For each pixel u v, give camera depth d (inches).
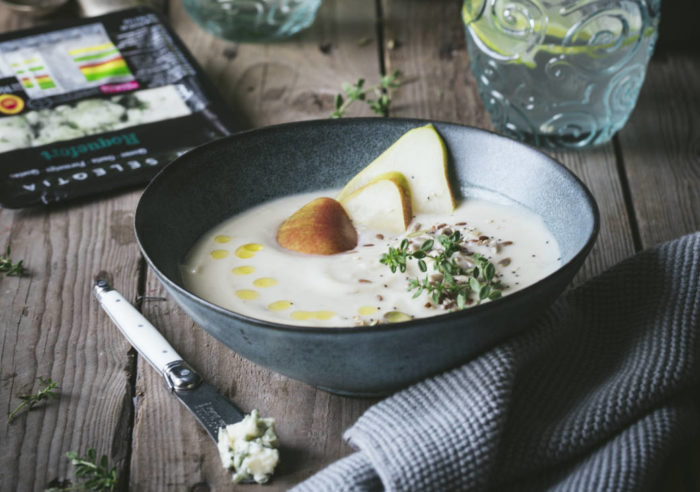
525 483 17.4
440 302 18.8
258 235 20.9
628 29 23.8
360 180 21.8
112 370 20.1
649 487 16.9
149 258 18.6
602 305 19.8
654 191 24.5
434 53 29.5
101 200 24.4
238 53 29.6
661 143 26.1
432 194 21.4
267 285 19.6
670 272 19.7
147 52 28.1
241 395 19.3
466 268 19.5
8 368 20.1
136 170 24.7
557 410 18.1
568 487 16.7
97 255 23.0
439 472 16.6
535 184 21.0
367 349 17.1
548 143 25.6
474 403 17.2
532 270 19.7
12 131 25.5
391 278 19.6
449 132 21.8
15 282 22.2
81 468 17.8
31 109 26.1
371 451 16.8
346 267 20.0
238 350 17.9
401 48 29.7
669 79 28.3
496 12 24.2
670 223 23.6
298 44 30.0
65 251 23.0
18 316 21.3
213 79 28.4
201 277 19.9
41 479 18.0
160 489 17.7
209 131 25.8
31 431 18.8
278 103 27.5
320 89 28.1
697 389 19.3
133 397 19.5
